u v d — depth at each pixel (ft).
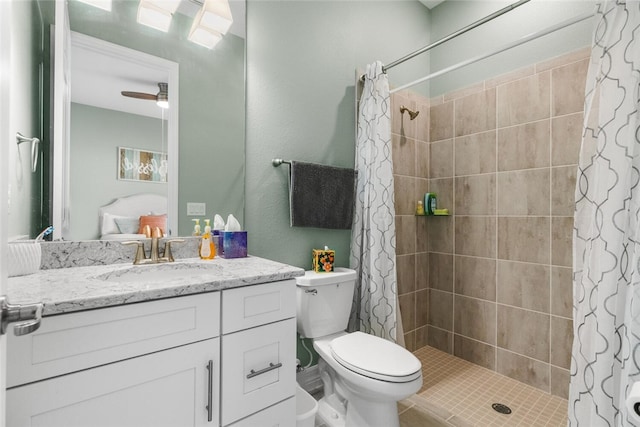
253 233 5.58
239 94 5.35
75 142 3.99
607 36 4.10
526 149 6.67
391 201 6.40
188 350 3.02
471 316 7.59
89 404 2.53
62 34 3.90
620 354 3.78
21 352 2.26
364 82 6.98
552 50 6.36
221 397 3.26
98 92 4.16
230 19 5.02
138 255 4.25
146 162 4.50
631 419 1.78
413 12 8.34
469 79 7.72
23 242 3.43
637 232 3.59
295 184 5.80
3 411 1.66
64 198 3.92
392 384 4.11
